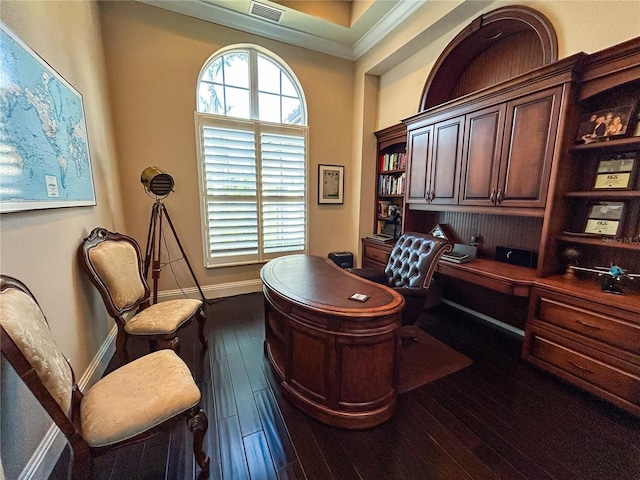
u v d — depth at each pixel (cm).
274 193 372
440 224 330
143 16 281
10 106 118
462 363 220
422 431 156
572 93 188
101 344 215
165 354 149
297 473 132
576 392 187
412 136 326
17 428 110
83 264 178
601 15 183
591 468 135
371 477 131
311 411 165
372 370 155
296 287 182
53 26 166
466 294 314
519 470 134
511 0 230
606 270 194
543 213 207
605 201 197
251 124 345
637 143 165
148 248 280
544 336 202
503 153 230
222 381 199
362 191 407
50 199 147
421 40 303
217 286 360
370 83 387
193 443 136
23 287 113
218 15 306
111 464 136
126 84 283
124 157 292
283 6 299
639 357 156
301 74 364
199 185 330
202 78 323
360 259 420
